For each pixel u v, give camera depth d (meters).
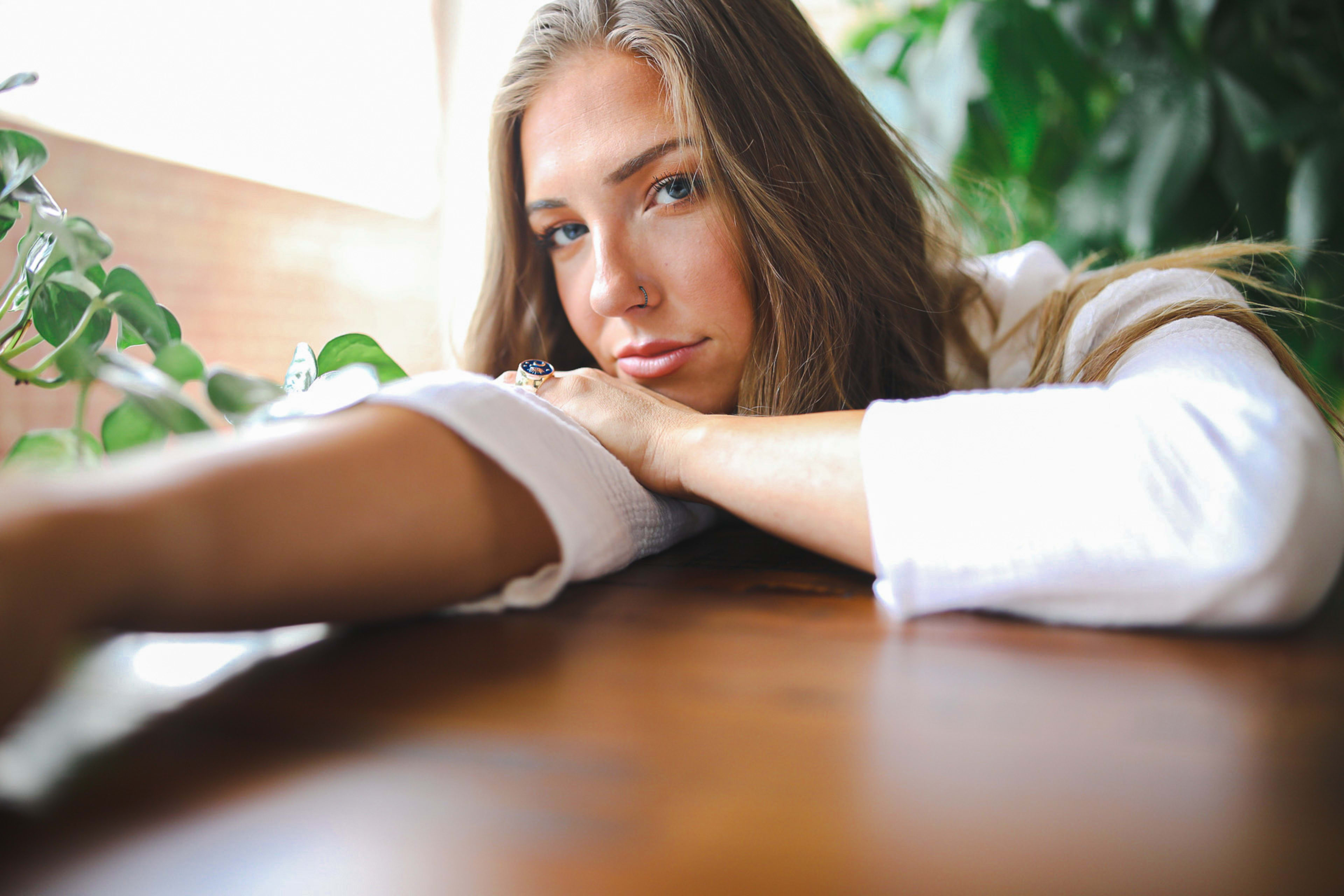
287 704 0.31
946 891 0.19
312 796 0.24
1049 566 0.41
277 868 0.20
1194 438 0.41
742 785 0.25
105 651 0.37
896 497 0.44
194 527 0.30
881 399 0.87
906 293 0.88
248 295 3.89
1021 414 0.45
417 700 0.31
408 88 4.77
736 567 0.55
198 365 0.40
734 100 0.78
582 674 0.34
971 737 0.28
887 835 0.22
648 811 0.23
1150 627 0.41
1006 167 1.79
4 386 2.73
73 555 0.25
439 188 4.96
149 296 0.48
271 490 0.34
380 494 0.38
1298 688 0.33
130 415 0.45
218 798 0.24
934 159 1.76
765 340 0.81
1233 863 0.21
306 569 0.34
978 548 0.42
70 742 0.27
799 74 0.86
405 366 4.75
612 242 0.78
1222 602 0.39
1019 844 0.21
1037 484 0.42
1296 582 0.38
